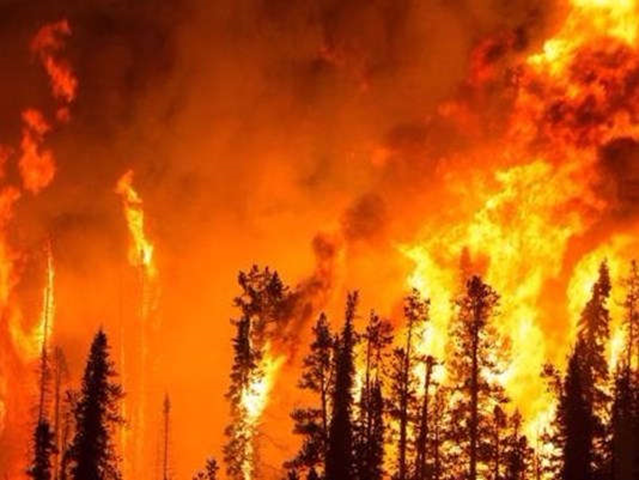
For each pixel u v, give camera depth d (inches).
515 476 3034.0
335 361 2866.6
